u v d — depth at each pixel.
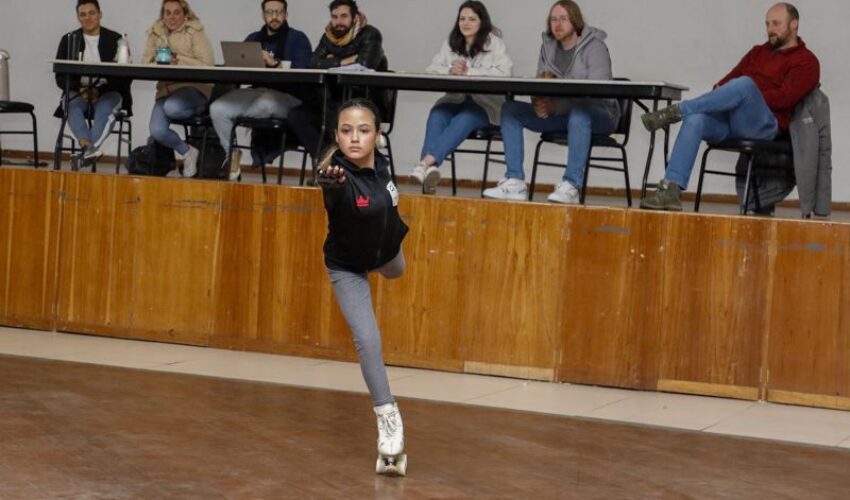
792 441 4.86
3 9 12.21
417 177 6.57
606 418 5.15
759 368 5.73
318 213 6.34
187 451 4.19
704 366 5.80
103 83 7.75
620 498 3.84
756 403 5.70
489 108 6.88
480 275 6.09
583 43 6.63
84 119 7.79
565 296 5.96
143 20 12.03
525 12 10.73
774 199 6.59
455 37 7.11
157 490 3.67
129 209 6.68
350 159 3.90
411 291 6.19
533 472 4.13
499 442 4.58
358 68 6.50
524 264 6.02
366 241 3.95
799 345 5.67
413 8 11.04
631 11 10.34
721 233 5.75
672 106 5.96
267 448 4.30
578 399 5.56
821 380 5.64
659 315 5.84
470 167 10.75
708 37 10.16
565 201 6.18
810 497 3.97
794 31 6.26
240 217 6.48
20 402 4.87
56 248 6.83
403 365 6.22
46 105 12.10
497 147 10.64
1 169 6.91
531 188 6.58
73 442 4.24
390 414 4.00
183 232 6.58
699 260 5.78
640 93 5.88
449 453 4.36
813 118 6.12
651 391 5.86
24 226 6.88
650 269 5.83
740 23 10.06
